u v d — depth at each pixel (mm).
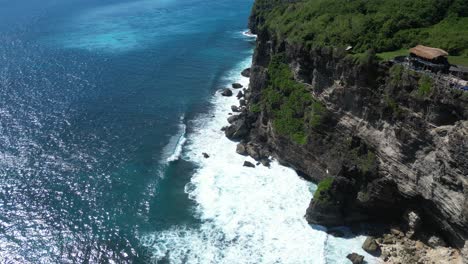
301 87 77625
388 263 54125
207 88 113750
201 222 64250
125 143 86250
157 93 110125
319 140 68750
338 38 70500
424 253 54250
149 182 73750
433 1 73688
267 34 99188
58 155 81625
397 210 60250
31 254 58719
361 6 80812
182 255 58344
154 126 93188
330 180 62938
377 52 66062
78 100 105312
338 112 65938
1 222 64312
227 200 68812
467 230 48125
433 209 53750
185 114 99000
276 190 70812
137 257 58219
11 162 78750
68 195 70562
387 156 57500
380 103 58031
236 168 77500
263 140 84250
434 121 50250
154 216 65812
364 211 61875
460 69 55188
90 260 57906
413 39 67562
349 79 62219
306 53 75062
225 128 91125
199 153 82875
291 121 75312
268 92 85875
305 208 66125
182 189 71875
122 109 101125
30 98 105875
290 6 104750
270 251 58344
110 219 65250
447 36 65500
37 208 67438
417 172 53469
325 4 88062
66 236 61969
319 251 57719
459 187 47656
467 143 45281
